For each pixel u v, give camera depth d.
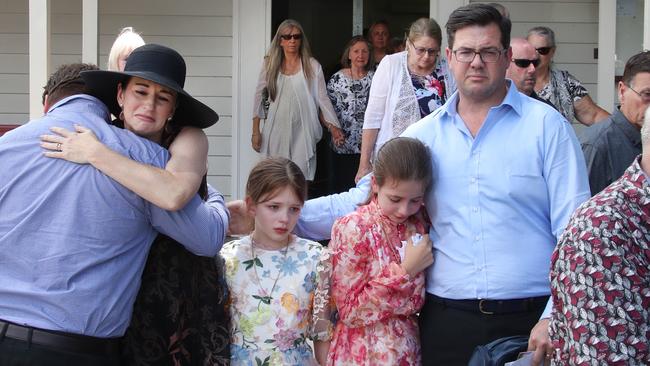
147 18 6.86
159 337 2.53
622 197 1.96
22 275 2.23
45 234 2.23
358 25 8.62
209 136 6.93
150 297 2.53
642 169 1.97
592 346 1.90
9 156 2.31
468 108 2.64
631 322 1.88
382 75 4.91
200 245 2.46
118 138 2.37
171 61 2.46
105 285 2.27
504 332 2.55
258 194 2.68
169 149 2.48
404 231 2.71
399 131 4.83
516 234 2.55
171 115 2.50
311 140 6.15
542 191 2.55
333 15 8.68
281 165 2.70
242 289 2.71
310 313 2.74
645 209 1.95
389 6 8.73
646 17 4.86
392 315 2.66
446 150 2.66
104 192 2.28
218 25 6.87
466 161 2.61
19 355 2.18
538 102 2.62
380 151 2.65
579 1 6.75
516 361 2.35
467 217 2.59
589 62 6.78
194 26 6.86
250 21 6.82
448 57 2.68
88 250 2.25
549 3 6.76
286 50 6.10
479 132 2.59
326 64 8.67
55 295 2.20
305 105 6.11
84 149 2.29
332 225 2.93
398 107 4.84
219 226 2.54
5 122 6.98
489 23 2.53
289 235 2.81
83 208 2.26
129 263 2.35
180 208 2.35
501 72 2.56
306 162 6.16
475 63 2.52
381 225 2.69
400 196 2.61
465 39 2.54
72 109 2.43
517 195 2.55
